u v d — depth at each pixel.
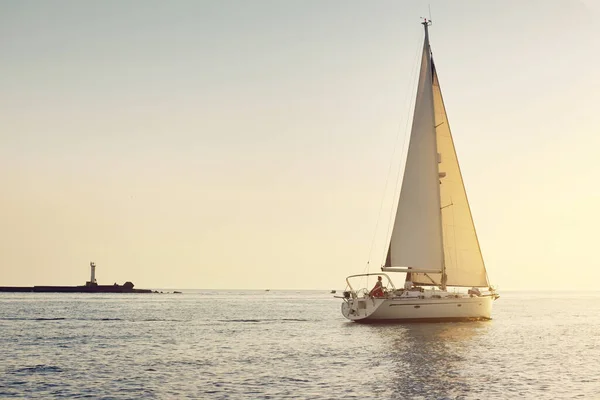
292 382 35.34
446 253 65.75
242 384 34.84
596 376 37.31
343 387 34.00
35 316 87.81
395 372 38.22
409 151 66.81
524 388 33.88
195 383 35.19
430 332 58.28
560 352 47.16
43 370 39.41
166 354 46.19
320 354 45.56
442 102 66.88
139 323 74.94
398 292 63.28
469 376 37.00
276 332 62.09
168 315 92.50
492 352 46.56
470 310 64.06
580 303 169.75
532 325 73.19
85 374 38.00
